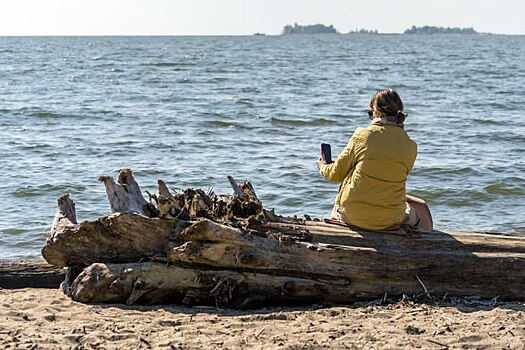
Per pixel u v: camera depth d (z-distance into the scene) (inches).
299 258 291.3
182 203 314.5
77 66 2861.7
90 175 698.2
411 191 643.5
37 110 1237.7
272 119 1133.1
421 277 296.0
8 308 291.0
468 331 254.1
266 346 240.5
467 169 727.1
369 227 303.4
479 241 305.1
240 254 288.7
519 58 3932.1
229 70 2625.5
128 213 298.5
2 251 470.0
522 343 241.1
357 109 1312.7
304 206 599.2
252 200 327.3
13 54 4293.8
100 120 1135.0
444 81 2078.0
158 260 298.5
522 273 296.7
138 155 812.0
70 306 294.2
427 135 979.3
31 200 600.1
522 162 773.9
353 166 304.8
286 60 3563.0
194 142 908.6
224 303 294.0
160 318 276.5
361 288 295.3
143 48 5831.7
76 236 304.7
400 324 263.6
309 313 281.1
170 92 1667.1
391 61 3511.3
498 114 1222.9
